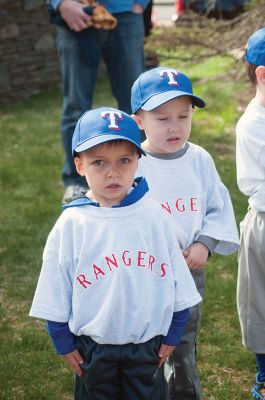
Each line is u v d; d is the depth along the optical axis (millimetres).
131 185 2664
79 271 2572
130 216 2602
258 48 3230
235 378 3775
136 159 2631
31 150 7742
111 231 2578
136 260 2574
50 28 10750
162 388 2748
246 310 3439
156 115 2920
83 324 2598
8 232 5625
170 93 2873
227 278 4840
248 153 3246
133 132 2594
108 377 2652
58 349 2645
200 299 2678
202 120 8547
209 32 7648
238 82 8773
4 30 10281
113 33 5848
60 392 3676
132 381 2654
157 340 2662
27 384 3709
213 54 7734
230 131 8133
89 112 2658
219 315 4387
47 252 2619
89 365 2621
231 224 3059
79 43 5770
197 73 10055
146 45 7562
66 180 6227
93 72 5930
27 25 10492
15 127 8820
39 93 10734
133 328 2570
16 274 4980
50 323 2615
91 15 5578
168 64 8203
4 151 7781
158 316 2611
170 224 2686
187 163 3021
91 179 2604
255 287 3377
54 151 7723
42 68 10789
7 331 4250
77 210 2623
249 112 3285
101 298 2570
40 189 6586
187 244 3000
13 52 10422
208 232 2990
